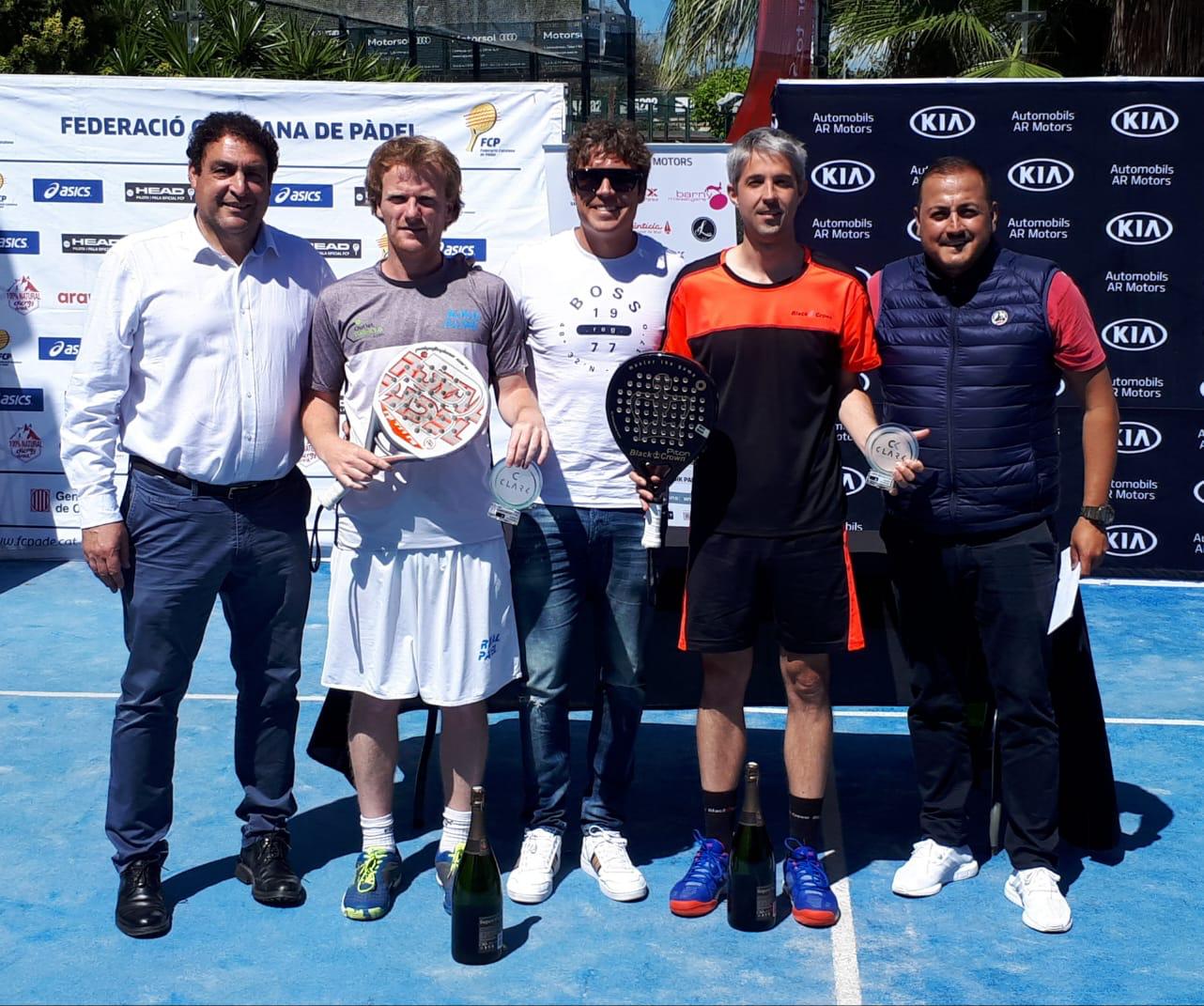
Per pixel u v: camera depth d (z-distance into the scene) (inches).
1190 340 270.2
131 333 126.2
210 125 125.3
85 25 476.4
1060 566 136.4
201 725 192.7
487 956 125.4
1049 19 433.7
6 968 124.2
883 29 426.0
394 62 468.8
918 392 134.6
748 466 129.9
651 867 146.7
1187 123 262.2
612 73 535.8
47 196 290.0
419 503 129.7
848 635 131.6
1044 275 131.1
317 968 124.6
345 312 130.0
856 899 139.5
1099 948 129.2
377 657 132.0
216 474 127.4
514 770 174.7
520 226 295.0
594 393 134.9
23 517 302.0
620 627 137.6
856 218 270.4
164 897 138.6
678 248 285.7
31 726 191.5
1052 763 136.7
